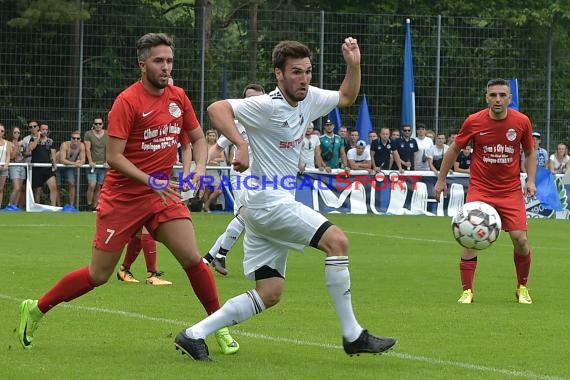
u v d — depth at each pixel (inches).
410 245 1571.1
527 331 792.3
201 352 651.5
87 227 1779.0
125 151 669.9
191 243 673.6
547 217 2308.1
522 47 2470.5
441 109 2445.9
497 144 968.3
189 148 700.0
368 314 871.7
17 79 2261.3
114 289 1013.2
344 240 637.3
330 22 2417.6
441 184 1006.4
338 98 673.0
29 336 689.0
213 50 2385.6
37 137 2175.2
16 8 2267.5
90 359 655.8
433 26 2447.1
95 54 2299.5
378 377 611.2
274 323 812.6
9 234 1630.2
